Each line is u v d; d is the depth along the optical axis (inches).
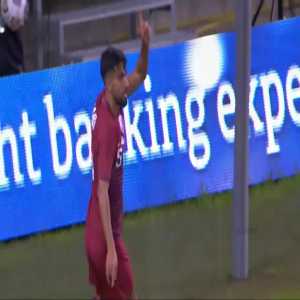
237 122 1096.8
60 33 1775.3
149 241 1217.4
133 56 1310.3
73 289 1085.8
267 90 1421.0
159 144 1343.5
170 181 1352.1
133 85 998.4
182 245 1202.0
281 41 1429.6
